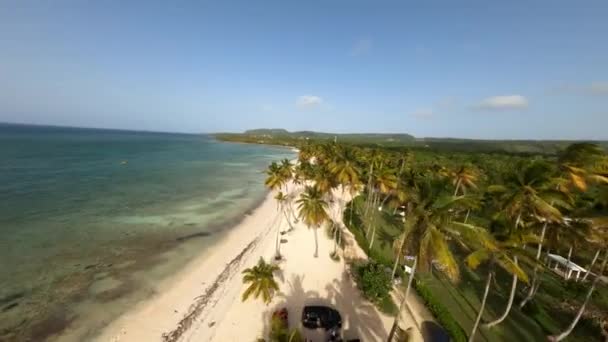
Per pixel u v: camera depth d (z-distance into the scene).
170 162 110.06
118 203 50.47
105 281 26.78
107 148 146.25
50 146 135.00
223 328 21.41
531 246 37.75
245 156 154.25
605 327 22.36
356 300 25.73
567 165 23.66
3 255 29.94
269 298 22.06
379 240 40.56
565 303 25.98
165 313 22.89
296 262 32.50
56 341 19.73
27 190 53.72
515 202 21.20
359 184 50.16
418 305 25.11
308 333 21.11
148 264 30.45
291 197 60.94
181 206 52.19
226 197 61.56
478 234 15.91
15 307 22.56
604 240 20.78
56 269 28.19
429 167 69.12
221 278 28.22
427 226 16.67
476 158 98.56
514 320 23.56
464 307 25.25
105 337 20.25
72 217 41.94
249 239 39.00
